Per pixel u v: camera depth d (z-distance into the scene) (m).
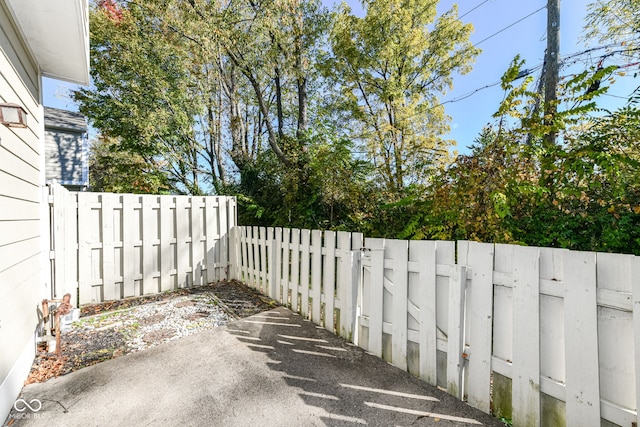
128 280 4.35
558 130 3.08
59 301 2.81
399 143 7.12
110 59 8.75
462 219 3.08
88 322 3.38
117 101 8.84
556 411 1.53
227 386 2.13
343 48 8.41
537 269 1.61
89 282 4.05
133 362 2.49
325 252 3.13
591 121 3.10
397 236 3.99
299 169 6.15
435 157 5.57
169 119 8.91
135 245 4.44
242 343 2.82
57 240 3.29
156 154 9.55
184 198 4.90
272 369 2.35
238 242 5.19
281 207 6.50
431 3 8.10
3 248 1.96
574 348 1.46
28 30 2.69
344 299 2.88
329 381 2.18
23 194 2.47
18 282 2.23
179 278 4.80
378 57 8.33
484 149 3.28
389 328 2.46
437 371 2.10
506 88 3.43
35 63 3.16
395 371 2.31
